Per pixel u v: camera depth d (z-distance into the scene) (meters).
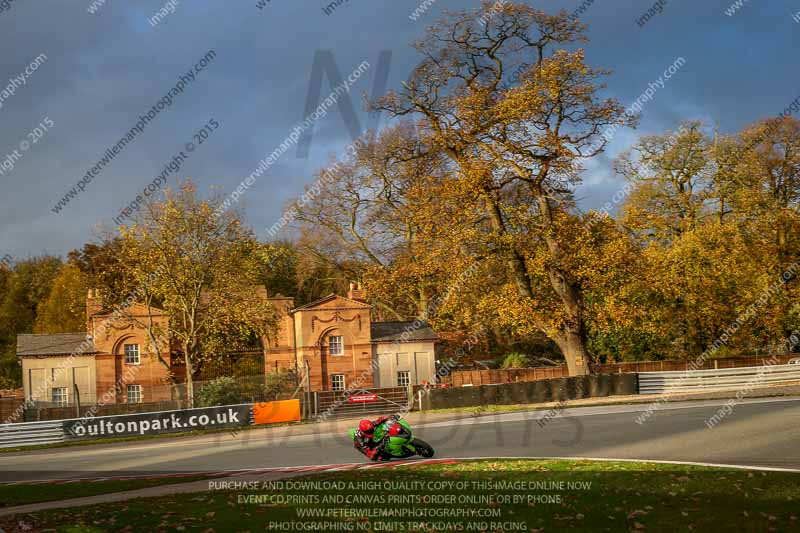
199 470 23.47
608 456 21.31
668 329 54.53
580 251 45.53
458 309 48.28
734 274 53.53
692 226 65.62
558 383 44.62
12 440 37.31
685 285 55.00
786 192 63.47
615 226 47.91
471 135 46.44
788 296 53.66
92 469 25.94
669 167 69.25
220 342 50.84
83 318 70.62
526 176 46.66
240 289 50.62
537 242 47.41
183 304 48.97
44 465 28.36
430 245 47.88
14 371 72.44
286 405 41.22
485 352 72.81
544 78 44.09
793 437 22.94
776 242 54.78
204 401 42.62
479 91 46.06
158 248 47.72
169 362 56.38
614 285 47.34
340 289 72.56
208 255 48.72
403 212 64.50
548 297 49.47
